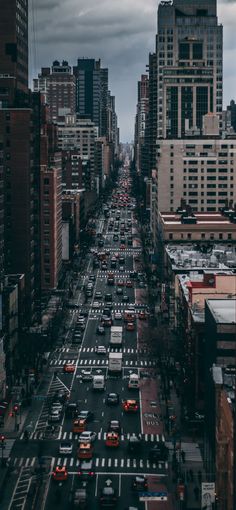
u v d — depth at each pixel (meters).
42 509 135.62
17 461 158.88
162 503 138.88
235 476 114.50
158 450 159.25
